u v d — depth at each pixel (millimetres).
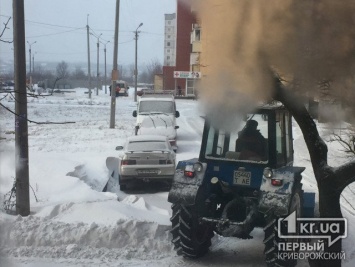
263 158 6359
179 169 6531
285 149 6656
